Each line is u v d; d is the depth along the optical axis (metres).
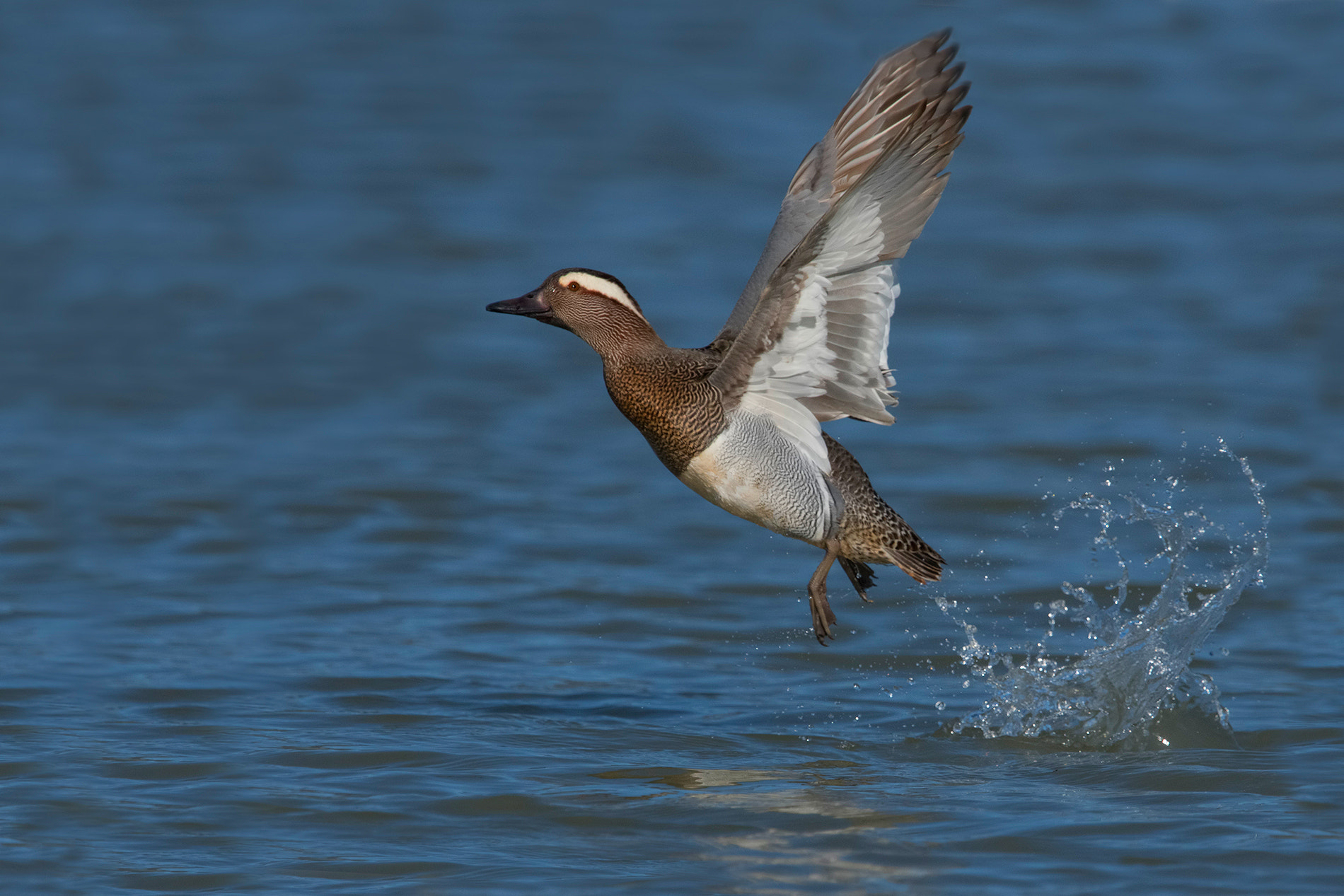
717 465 9.19
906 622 12.32
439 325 22.31
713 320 21.47
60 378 19.66
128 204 28.59
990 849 7.74
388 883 7.38
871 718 10.21
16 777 8.75
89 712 10.01
